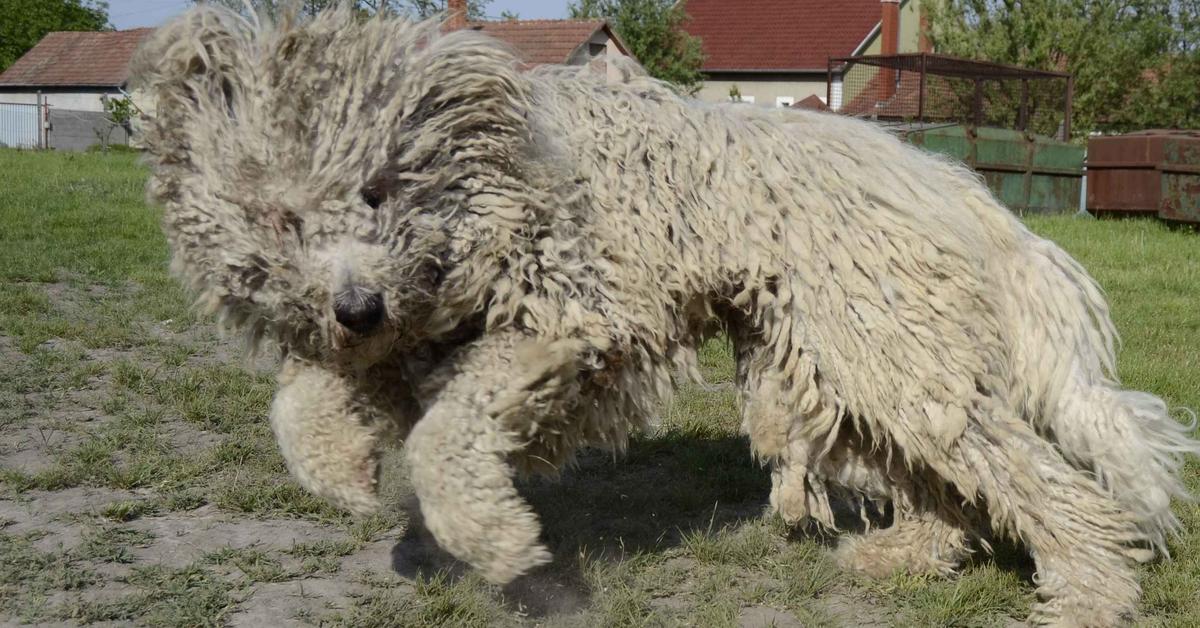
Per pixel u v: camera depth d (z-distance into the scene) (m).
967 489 4.60
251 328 4.24
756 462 6.46
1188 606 4.67
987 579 4.89
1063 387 4.78
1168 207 17.92
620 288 4.33
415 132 3.87
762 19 50.62
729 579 4.93
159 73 3.93
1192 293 11.84
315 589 4.67
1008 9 36.53
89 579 4.57
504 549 3.93
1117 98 37.03
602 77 4.73
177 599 4.43
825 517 5.11
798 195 4.55
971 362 4.54
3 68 68.75
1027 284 4.82
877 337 4.49
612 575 4.86
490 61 4.02
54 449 6.17
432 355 4.30
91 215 14.95
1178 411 7.31
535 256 4.15
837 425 4.67
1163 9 36.53
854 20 49.53
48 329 8.77
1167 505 4.81
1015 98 25.22
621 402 4.54
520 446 4.17
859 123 5.00
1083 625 4.46
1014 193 19.55
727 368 8.54
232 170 3.78
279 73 3.80
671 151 4.53
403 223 3.82
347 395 4.32
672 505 5.88
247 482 5.76
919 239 4.53
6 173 21.28
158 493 5.61
